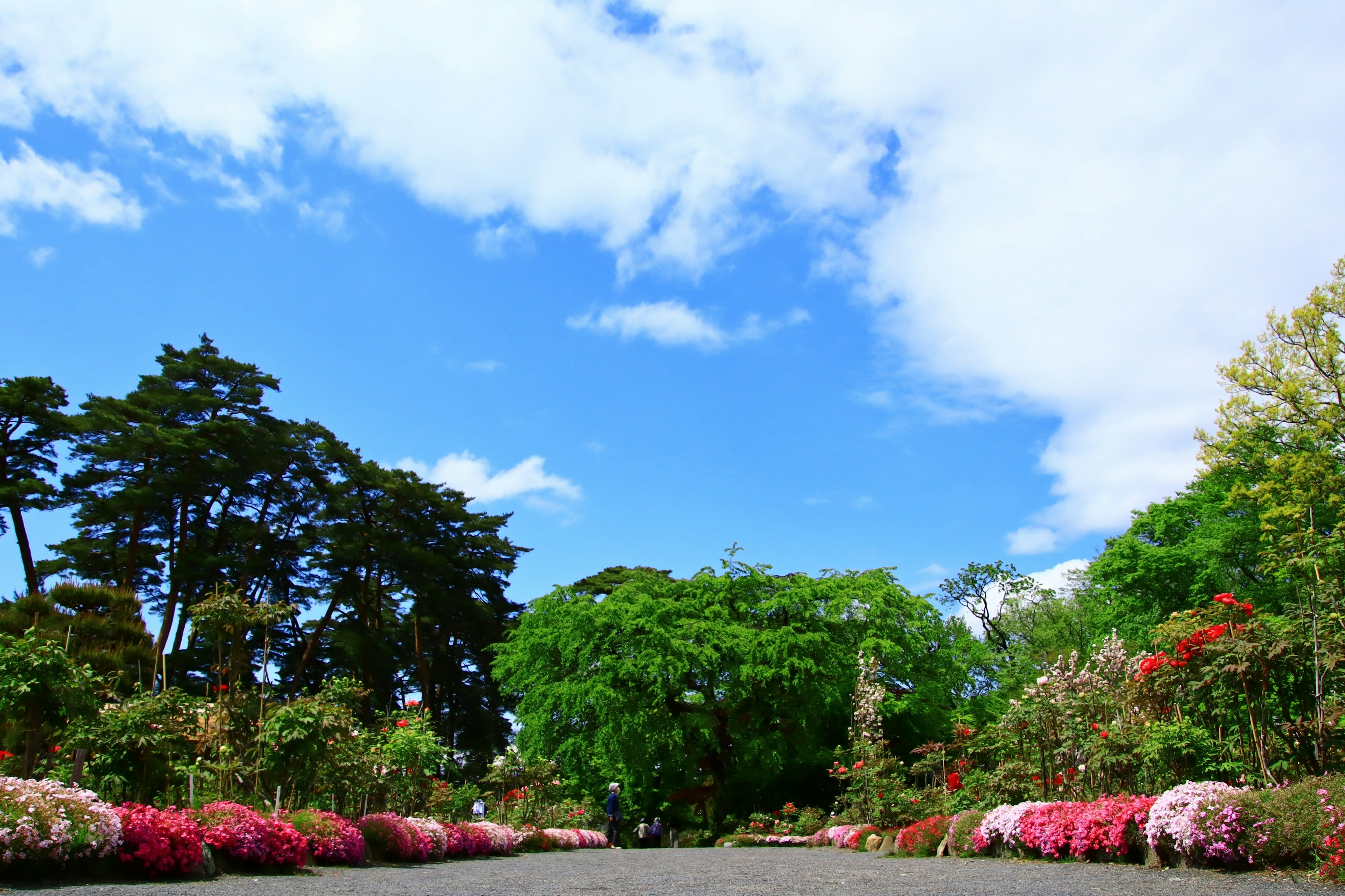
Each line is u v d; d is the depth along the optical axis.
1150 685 9.26
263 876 7.73
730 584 28.86
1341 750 7.68
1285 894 5.32
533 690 28.52
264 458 36.12
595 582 48.34
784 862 11.37
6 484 30.66
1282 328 24.42
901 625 28.09
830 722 27.08
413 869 9.66
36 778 9.52
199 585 33.25
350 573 38.81
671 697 26.97
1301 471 20.75
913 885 6.75
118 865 6.64
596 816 26.17
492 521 46.00
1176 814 7.11
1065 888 6.12
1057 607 40.41
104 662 15.04
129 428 32.91
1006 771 11.76
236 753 9.95
